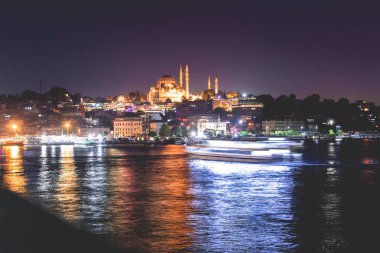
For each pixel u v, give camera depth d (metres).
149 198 92.81
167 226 68.50
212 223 70.31
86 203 87.12
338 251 57.31
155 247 58.38
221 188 107.12
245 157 184.00
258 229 66.88
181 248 58.06
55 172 145.88
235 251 57.06
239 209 81.06
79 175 136.62
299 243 60.12
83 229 66.75
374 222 71.00
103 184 115.06
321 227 68.00
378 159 199.25
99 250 57.06
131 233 64.50
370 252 56.81
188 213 77.62
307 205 84.75
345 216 75.62
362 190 103.94
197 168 158.12
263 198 92.81
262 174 136.88
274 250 57.47
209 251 56.97
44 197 94.19
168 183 116.69
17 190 104.44
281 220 72.44
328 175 134.25
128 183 116.94
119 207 82.81
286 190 103.88
